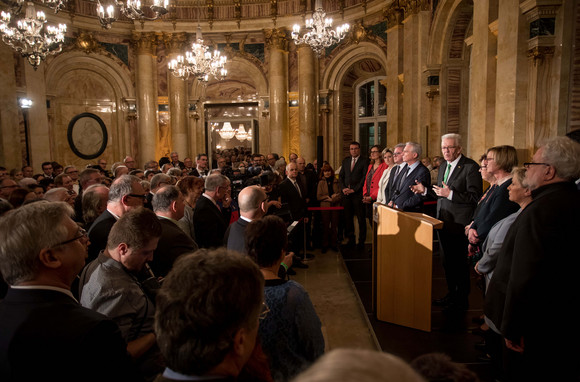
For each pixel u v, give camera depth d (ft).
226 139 45.39
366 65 40.65
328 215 22.90
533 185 6.81
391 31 33.63
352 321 14.06
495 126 18.57
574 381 6.43
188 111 43.62
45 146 36.88
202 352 3.02
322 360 1.61
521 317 6.38
